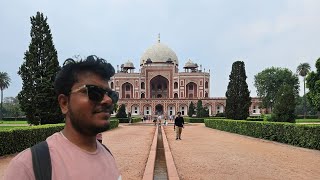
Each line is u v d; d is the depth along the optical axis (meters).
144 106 109.00
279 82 97.88
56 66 32.16
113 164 2.90
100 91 2.62
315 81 56.66
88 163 2.61
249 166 14.13
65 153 2.55
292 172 12.68
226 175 12.15
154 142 24.83
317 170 13.10
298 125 22.14
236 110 44.91
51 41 32.47
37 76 31.73
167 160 15.13
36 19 32.34
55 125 24.72
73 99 2.62
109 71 2.81
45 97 31.33
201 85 114.50
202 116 78.50
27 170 2.37
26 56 31.98
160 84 123.75
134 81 115.75
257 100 105.75
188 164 14.79
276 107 35.62
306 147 21.22
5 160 15.62
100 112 2.64
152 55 124.75
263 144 24.28
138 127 53.56
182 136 33.06
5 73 96.62
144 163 15.00
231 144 24.41
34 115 31.61
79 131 2.65
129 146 22.70
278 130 25.36
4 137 16.94
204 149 21.02
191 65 124.19
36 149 2.47
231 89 45.34
